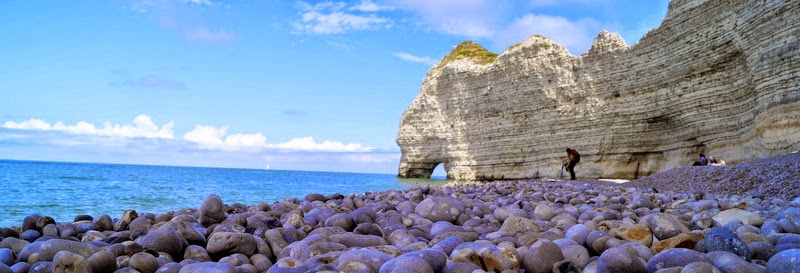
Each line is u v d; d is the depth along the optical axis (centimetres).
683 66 3086
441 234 437
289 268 312
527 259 335
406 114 5050
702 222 492
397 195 938
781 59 2214
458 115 4644
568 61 3891
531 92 4078
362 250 342
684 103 3100
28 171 4669
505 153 4256
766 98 2288
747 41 2519
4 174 3756
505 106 4262
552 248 337
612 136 3594
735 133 2756
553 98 3934
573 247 356
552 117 3950
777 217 530
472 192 1206
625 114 3522
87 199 1520
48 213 1122
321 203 780
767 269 276
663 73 3247
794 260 259
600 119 3662
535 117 4062
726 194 1060
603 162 3641
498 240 413
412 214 594
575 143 3800
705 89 2953
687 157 3127
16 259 364
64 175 3722
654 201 884
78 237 526
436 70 5200
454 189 1303
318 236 404
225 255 392
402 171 5112
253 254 399
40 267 311
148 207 1306
